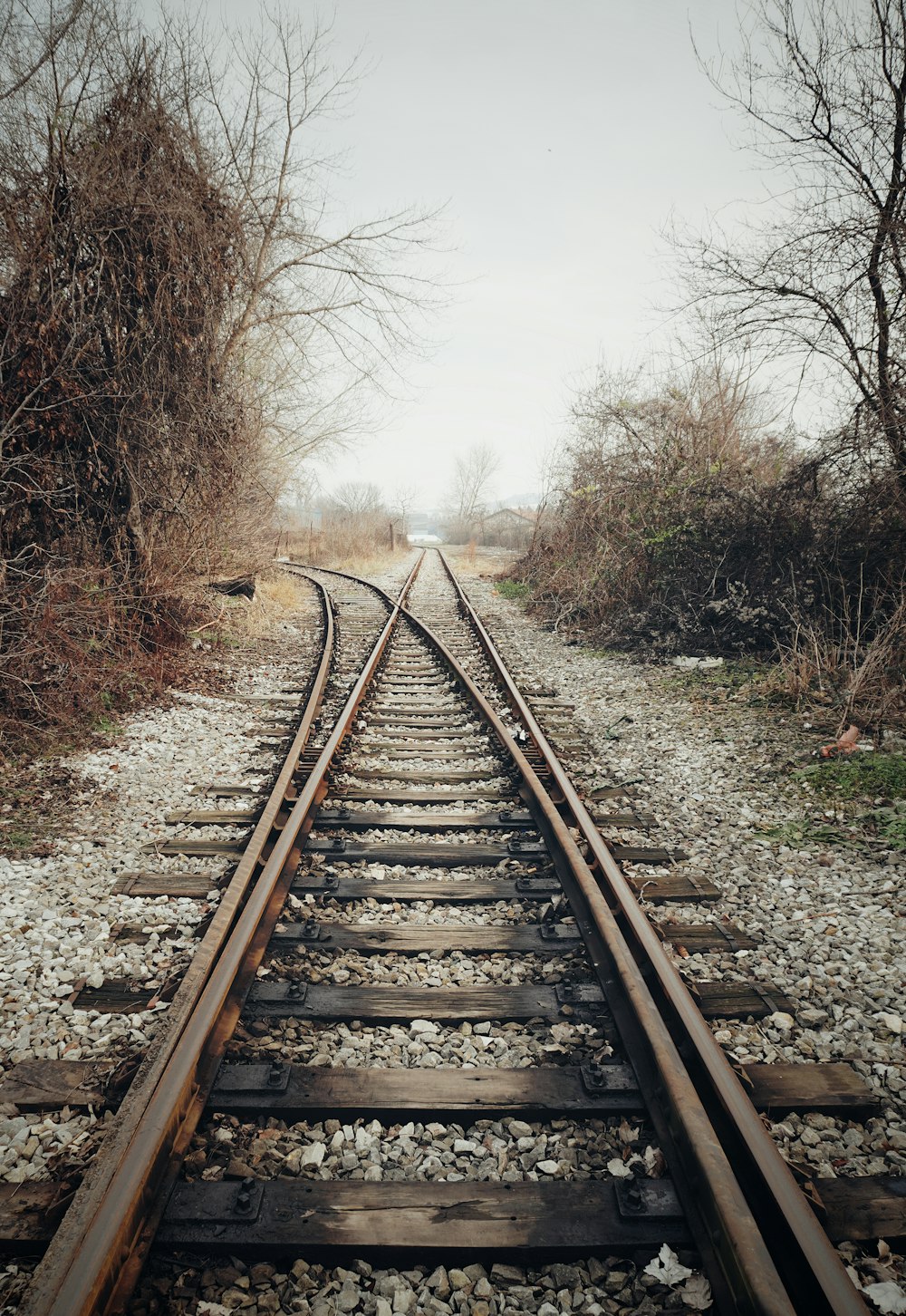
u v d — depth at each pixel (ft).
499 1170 7.97
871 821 16.70
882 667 23.45
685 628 33.73
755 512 32.14
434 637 36.55
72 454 26.23
